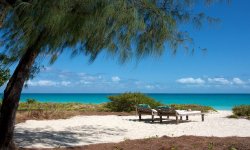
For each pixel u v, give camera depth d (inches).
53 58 285.0
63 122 608.1
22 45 244.4
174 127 558.3
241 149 336.2
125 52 270.1
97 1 239.6
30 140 410.3
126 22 251.8
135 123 610.5
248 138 391.2
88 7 241.8
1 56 275.6
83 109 920.3
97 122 617.9
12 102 328.5
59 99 3998.5
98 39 261.6
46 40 246.2
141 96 880.3
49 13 226.7
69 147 354.9
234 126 572.7
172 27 279.9
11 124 329.4
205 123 614.9
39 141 404.8
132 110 865.5
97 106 1000.2
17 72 330.3
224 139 382.0
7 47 257.0
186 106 977.5
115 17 246.7
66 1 232.1
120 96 874.1
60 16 229.0
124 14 248.2
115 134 472.1
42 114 669.9
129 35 257.9
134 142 374.9
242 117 730.2
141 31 269.1
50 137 435.8
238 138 391.2
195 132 502.0
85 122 614.9
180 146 346.9
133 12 252.5
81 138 431.8
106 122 620.1
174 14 300.4
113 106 880.3
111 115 765.3
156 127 556.1
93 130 509.4
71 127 540.1
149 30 278.5
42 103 1045.2
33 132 476.7
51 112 699.4
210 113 861.2
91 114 776.9
